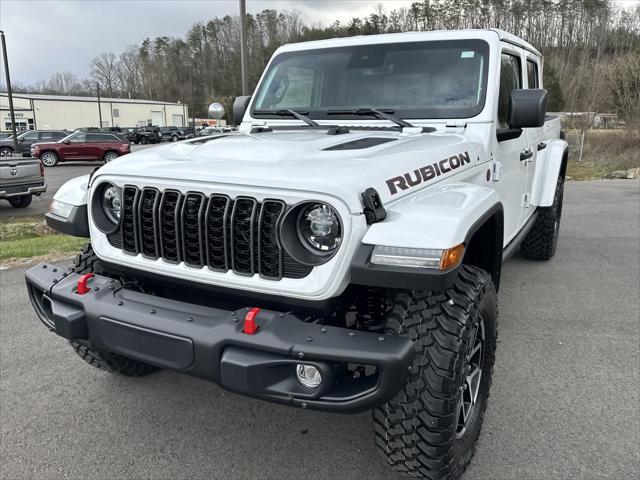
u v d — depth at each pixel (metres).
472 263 2.84
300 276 2.11
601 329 4.15
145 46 103.25
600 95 26.94
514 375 3.43
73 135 26.50
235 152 2.54
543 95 3.02
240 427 2.95
